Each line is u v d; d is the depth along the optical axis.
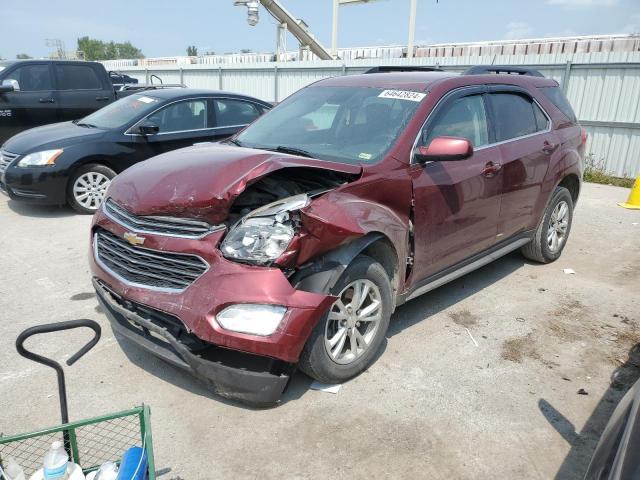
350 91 4.29
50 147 6.58
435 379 3.38
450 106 4.02
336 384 3.27
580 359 3.68
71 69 9.81
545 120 5.11
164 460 2.64
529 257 5.52
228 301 2.66
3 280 4.79
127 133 6.98
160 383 3.28
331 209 2.93
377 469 2.62
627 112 10.59
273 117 4.51
